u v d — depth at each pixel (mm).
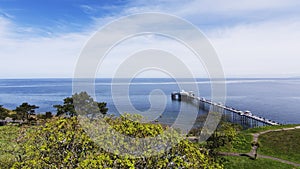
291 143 20594
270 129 25562
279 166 15703
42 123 7477
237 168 14852
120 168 4980
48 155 5613
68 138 5500
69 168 5406
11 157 8586
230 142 15180
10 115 27188
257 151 18562
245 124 35656
